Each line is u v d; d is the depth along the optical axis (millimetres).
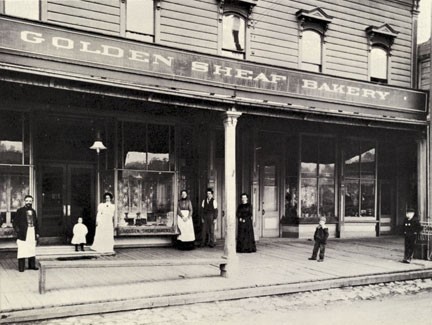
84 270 9266
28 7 10641
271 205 15133
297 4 14727
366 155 16344
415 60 17188
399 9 16922
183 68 10062
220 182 14023
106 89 8953
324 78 12234
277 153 15141
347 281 8898
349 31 15781
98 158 12023
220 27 13211
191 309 7086
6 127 10781
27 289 7465
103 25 11477
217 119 13094
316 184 15312
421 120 13742
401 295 8414
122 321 6391
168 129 12758
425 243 11312
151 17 12219
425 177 13766
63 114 11516
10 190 10766
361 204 16250
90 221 12016
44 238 11539
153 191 12461
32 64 8281
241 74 10922
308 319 6621
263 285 8195
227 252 9688
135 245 12336
